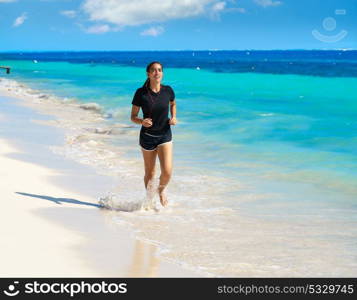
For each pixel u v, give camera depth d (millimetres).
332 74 50031
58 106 22109
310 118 17859
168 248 5527
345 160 10562
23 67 77125
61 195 7629
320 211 7062
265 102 24484
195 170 9672
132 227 6234
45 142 12344
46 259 5062
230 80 43562
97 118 18109
